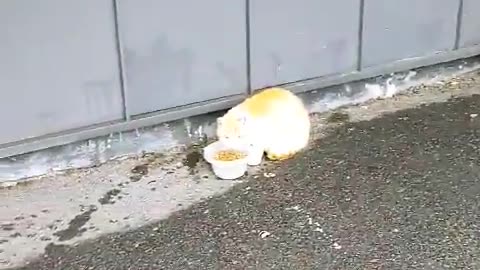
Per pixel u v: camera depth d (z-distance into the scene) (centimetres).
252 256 244
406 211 266
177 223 262
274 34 311
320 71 330
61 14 266
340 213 265
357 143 313
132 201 276
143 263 242
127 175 293
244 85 314
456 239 250
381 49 340
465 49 362
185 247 249
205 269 238
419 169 293
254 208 270
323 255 243
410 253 243
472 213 264
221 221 262
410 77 361
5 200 277
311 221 261
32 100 276
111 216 267
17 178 289
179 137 313
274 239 252
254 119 293
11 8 257
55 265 242
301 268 237
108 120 293
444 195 275
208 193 280
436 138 316
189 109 306
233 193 279
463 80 372
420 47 351
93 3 270
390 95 357
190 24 291
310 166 296
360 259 241
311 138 317
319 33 321
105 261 244
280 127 297
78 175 294
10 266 242
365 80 347
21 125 279
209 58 301
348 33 327
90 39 275
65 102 282
